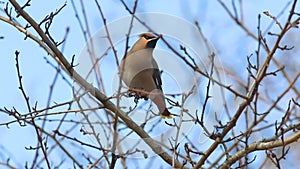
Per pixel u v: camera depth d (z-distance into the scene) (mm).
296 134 10852
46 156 10938
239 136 10875
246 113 11094
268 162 13250
